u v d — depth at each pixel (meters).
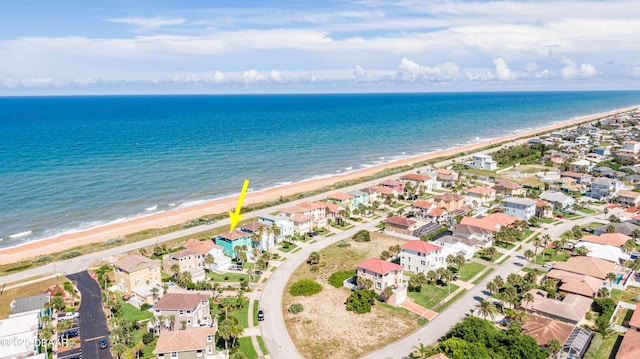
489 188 188.88
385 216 167.38
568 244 133.00
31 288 108.88
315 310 98.19
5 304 101.00
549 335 80.19
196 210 176.25
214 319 92.62
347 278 113.19
